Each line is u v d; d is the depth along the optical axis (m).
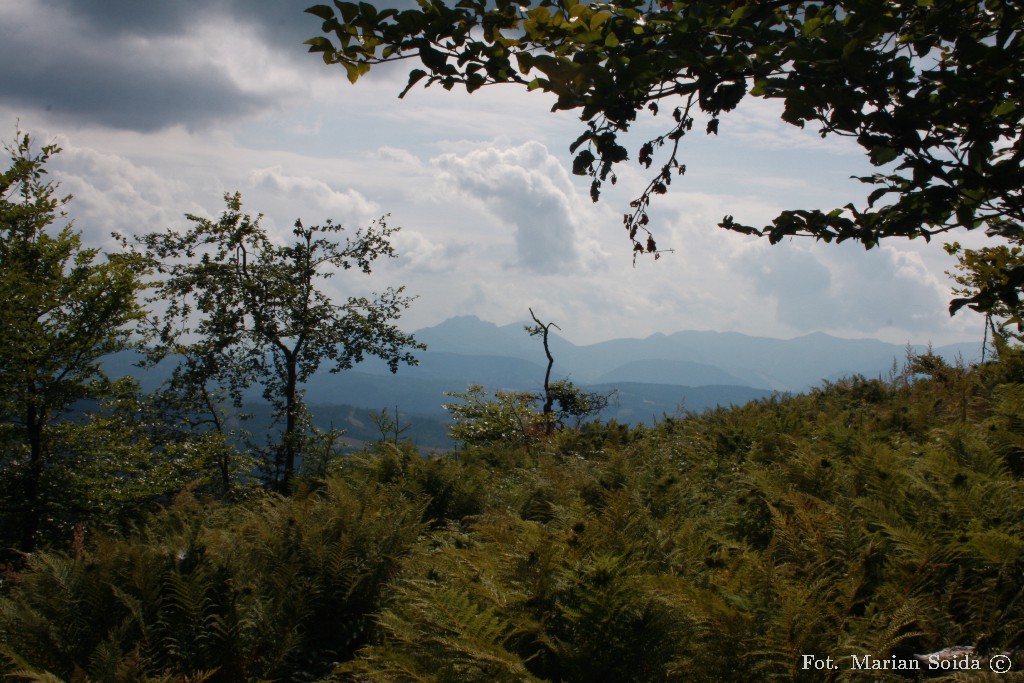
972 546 3.51
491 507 7.32
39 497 11.14
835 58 1.78
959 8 1.92
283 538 5.41
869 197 2.11
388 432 10.77
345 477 8.90
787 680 2.87
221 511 7.58
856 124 1.81
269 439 17.89
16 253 11.82
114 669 3.79
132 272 12.66
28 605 4.45
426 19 2.05
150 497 12.27
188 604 4.24
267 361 19.47
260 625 4.34
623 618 3.16
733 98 1.87
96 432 12.48
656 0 2.11
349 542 5.07
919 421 7.58
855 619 3.24
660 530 4.50
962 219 2.12
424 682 2.96
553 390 16.67
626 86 1.92
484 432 14.50
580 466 7.82
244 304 18.97
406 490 7.66
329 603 4.82
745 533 5.07
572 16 2.03
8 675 3.69
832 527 4.20
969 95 1.79
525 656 3.31
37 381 11.66
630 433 10.98
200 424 18.23
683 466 7.70
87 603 4.43
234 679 4.14
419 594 3.94
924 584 3.48
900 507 4.61
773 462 6.55
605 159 2.11
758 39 1.95
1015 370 8.62
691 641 3.09
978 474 4.62
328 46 2.16
